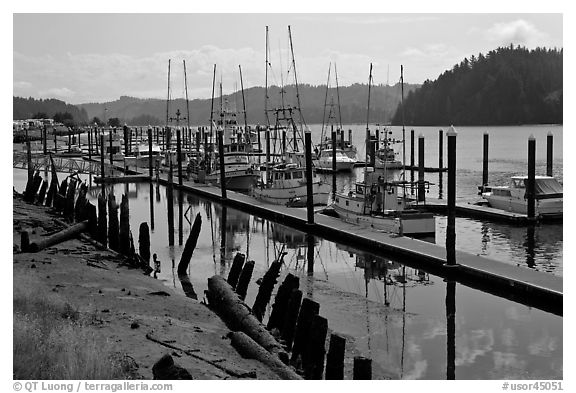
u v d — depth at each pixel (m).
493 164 95.75
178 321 22.33
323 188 56.72
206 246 40.53
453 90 185.88
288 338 21.34
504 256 36.97
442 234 43.62
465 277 30.97
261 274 33.00
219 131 60.03
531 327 24.66
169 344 19.23
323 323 18.44
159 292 26.17
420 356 21.72
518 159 103.88
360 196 45.97
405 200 45.06
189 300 26.17
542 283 27.80
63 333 17.06
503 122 174.88
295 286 22.77
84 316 20.59
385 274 32.75
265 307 25.58
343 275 32.69
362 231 41.00
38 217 42.28
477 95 179.25
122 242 34.31
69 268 28.55
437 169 85.69
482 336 23.72
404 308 26.98
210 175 74.00
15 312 18.73
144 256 33.66
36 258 29.89
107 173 89.06
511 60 179.75
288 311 21.53
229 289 24.98
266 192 56.75
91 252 33.75
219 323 22.98
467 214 51.06
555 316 25.89
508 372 20.45
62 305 21.03
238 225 48.22
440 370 20.58
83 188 47.78
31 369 15.23
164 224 49.69
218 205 60.00
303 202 55.69
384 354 21.88
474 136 169.50
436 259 32.56
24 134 161.88
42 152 121.06
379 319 25.53
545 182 48.81
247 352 19.38
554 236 42.28
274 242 41.53
